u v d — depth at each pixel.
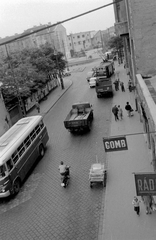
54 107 31.56
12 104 28.31
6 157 13.57
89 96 33.72
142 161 14.99
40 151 18.03
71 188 13.92
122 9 20.17
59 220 11.58
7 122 24.56
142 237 9.59
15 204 13.42
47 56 40.72
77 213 11.82
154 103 10.01
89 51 119.69
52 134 22.22
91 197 12.82
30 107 31.84
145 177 7.73
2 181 13.27
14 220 12.17
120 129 20.50
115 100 29.20
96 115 25.11
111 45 58.97
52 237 10.61
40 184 14.93
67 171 14.45
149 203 10.59
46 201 13.21
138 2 14.40
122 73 44.88
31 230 11.27
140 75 14.83
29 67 30.56
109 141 9.54
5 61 33.19
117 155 16.39
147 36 14.88
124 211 11.25
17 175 14.38
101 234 10.23
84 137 20.34
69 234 10.60
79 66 75.88
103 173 13.38
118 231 10.16
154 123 8.66
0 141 15.45
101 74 40.56
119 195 12.40
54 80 43.66
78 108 23.94
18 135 15.91
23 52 38.34
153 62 15.28
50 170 16.30
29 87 30.52
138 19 14.66
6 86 27.97
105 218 11.08
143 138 17.98
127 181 13.37
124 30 19.80
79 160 16.78
